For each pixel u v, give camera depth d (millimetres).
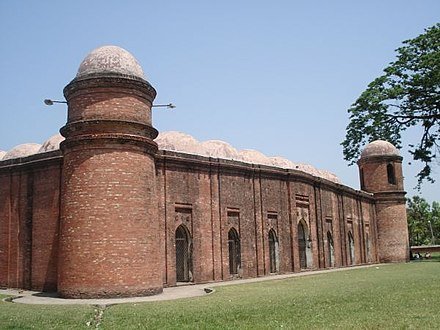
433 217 60125
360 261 29438
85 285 12734
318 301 10086
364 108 30078
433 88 27375
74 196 13273
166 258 16438
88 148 13352
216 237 18375
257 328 7078
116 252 12891
